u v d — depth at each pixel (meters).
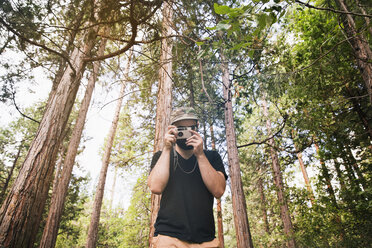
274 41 8.38
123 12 3.19
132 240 15.16
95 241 9.87
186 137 1.37
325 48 5.38
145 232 14.41
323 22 6.51
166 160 1.32
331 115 7.57
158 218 1.30
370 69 4.47
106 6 3.01
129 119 11.27
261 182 13.93
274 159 12.27
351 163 8.05
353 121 7.26
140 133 11.95
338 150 7.55
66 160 7.48
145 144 11.81
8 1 2.85
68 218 15.49
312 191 9.29
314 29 6.82
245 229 7.95
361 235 7.10
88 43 4.29
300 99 7.37
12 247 2.77
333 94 6.57
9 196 3.04
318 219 7.96
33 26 3.03
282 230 12.29
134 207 13.51
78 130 8.06
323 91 6.53
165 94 5.18
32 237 3.04
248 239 7.80
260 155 13.16
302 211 8.88
